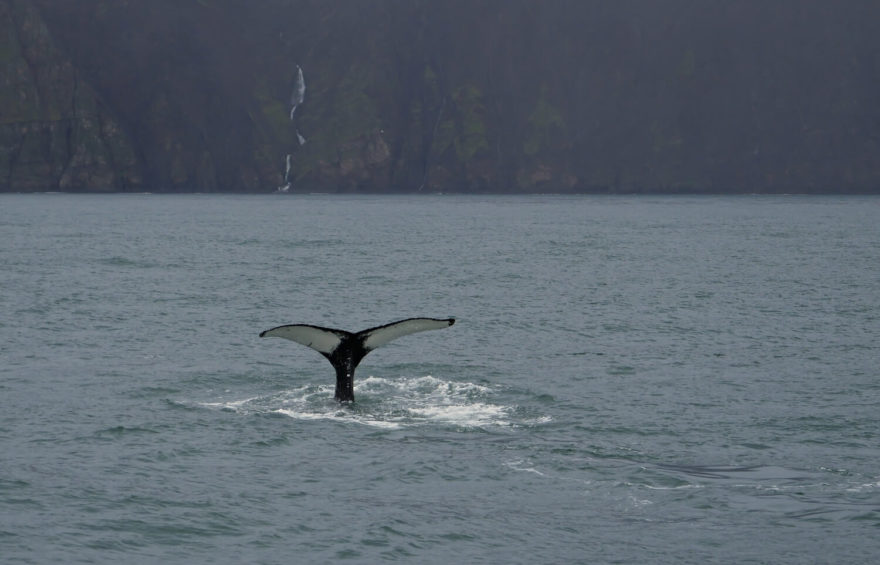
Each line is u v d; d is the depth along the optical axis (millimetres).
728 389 103125
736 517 66000
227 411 91375
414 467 75500
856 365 116375
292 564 58812
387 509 67062
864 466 76625
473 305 169375
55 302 165000
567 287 197625
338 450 79688
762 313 160625
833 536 62844
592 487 71562
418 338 134125
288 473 74062
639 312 161375
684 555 60219
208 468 75062
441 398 97125
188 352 121562
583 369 113438
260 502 68062
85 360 115750
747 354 123375
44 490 69500
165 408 92500
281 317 153000
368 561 59312
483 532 63500
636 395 100062
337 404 92938
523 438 83500
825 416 91625
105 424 86562
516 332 140000
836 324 148500
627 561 59375
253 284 198000
